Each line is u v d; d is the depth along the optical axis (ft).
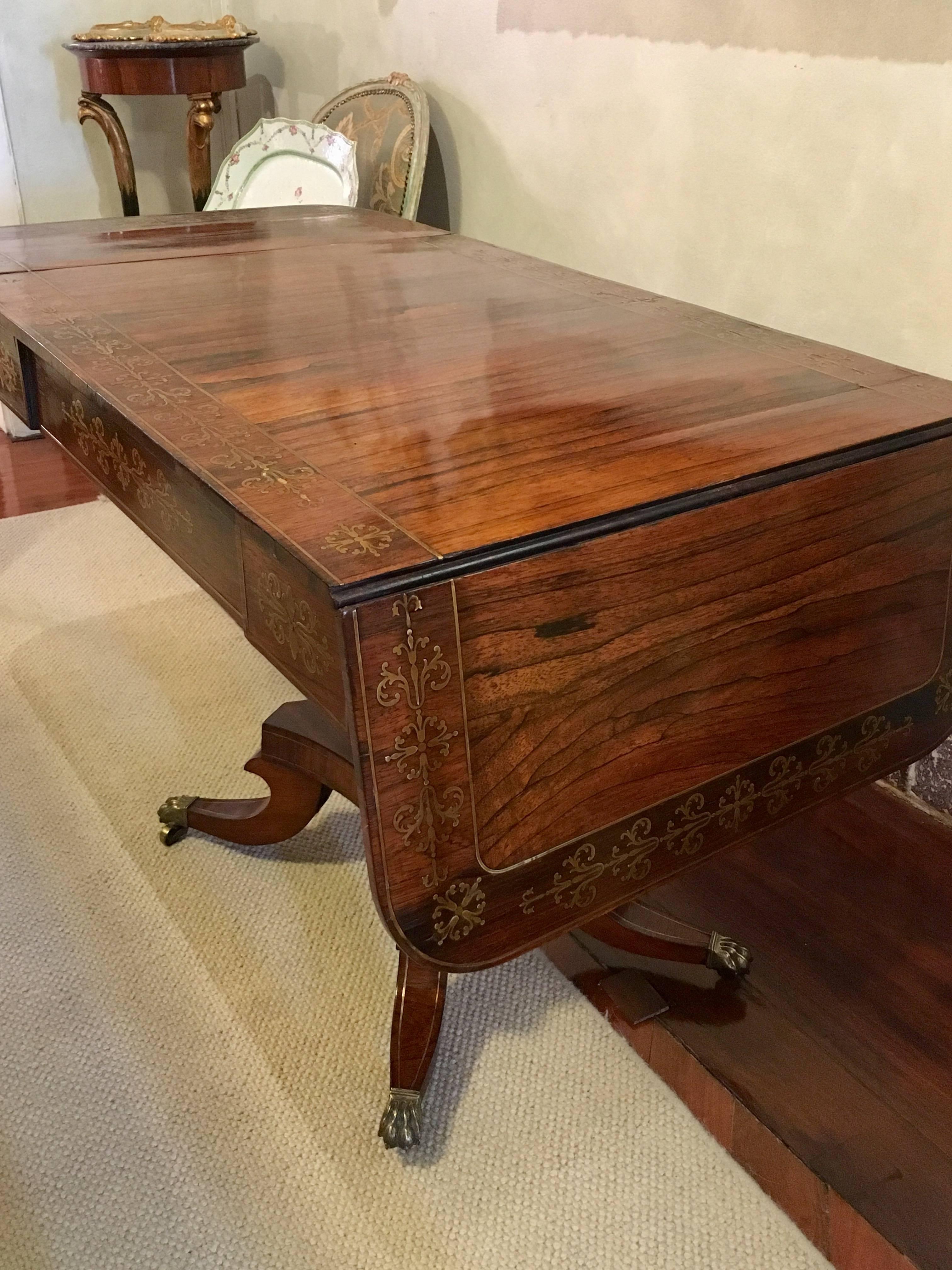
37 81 10.27
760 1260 3.62
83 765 6.08
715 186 6.17
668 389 4.10
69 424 4.64
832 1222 3.76
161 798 5.85
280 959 4.87
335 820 5.74
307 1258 3.64
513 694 3.12
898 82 5.08
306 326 4.84
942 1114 4.15
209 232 6.61
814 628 3.75
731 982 4.73
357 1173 3.92
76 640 7.31
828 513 3.58
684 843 3.74
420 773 3.03
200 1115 4.14
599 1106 4.17
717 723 3.62
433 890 3.19
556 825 3.37
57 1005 4.61
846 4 5.18
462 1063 4.34
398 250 6.27
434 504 3.17
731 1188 3.86
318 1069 4.34
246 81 9.94
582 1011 4.59
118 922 5.05
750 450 3.53
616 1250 3.66
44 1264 3.61
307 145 8.57
